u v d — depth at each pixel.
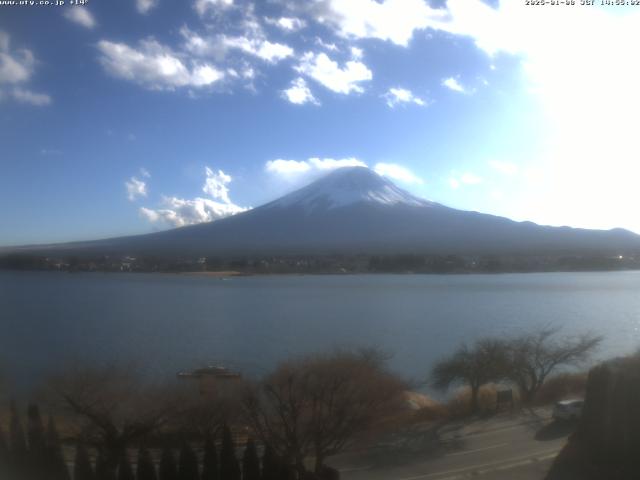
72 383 24.47
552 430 24.88
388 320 78.12
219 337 62.69
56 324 75.50
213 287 146.88
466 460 21.03
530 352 33.88
